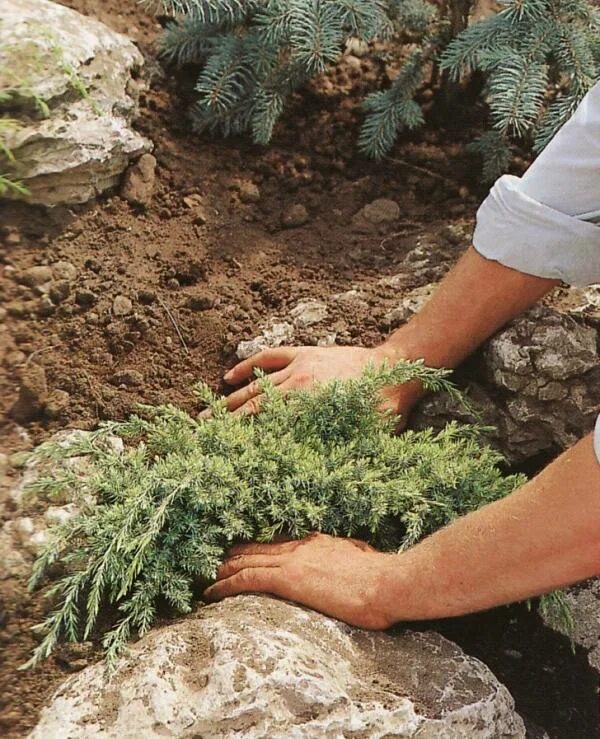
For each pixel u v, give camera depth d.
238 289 2.33
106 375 2.15
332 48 2.48
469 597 1.57
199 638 1.59
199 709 1.47
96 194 2.39
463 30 2.62
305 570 1.70
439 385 1.98
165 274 2.32
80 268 2.28
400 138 2.75
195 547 1.74
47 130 2.21
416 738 1.52
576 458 1.40
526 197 1.82
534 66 2.34
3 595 1.71
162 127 2.63
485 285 1.94
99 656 1.66
